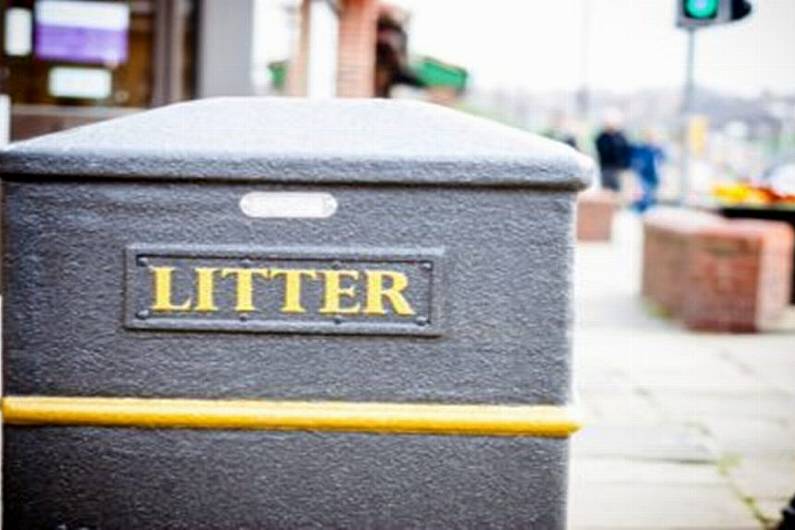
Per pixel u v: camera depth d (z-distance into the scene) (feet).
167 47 22.52
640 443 16.21
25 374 6.55
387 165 6.35
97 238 6.47
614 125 65.92
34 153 6.34
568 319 6.52
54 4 22.02
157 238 6.47
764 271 26.48
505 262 6.48
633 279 37.76
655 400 19.11
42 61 22.11
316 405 6.58
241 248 6.48
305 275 6.50
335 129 6.54
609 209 53.36
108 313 6.52
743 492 13.91
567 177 6.34
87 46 22.27
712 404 18.84
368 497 6.66
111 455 6.63
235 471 6.65
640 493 13.80
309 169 6.36
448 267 6.48
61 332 6.52
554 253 6.47
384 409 6.57
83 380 6.56
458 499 6.66
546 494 6.65
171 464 6.64
